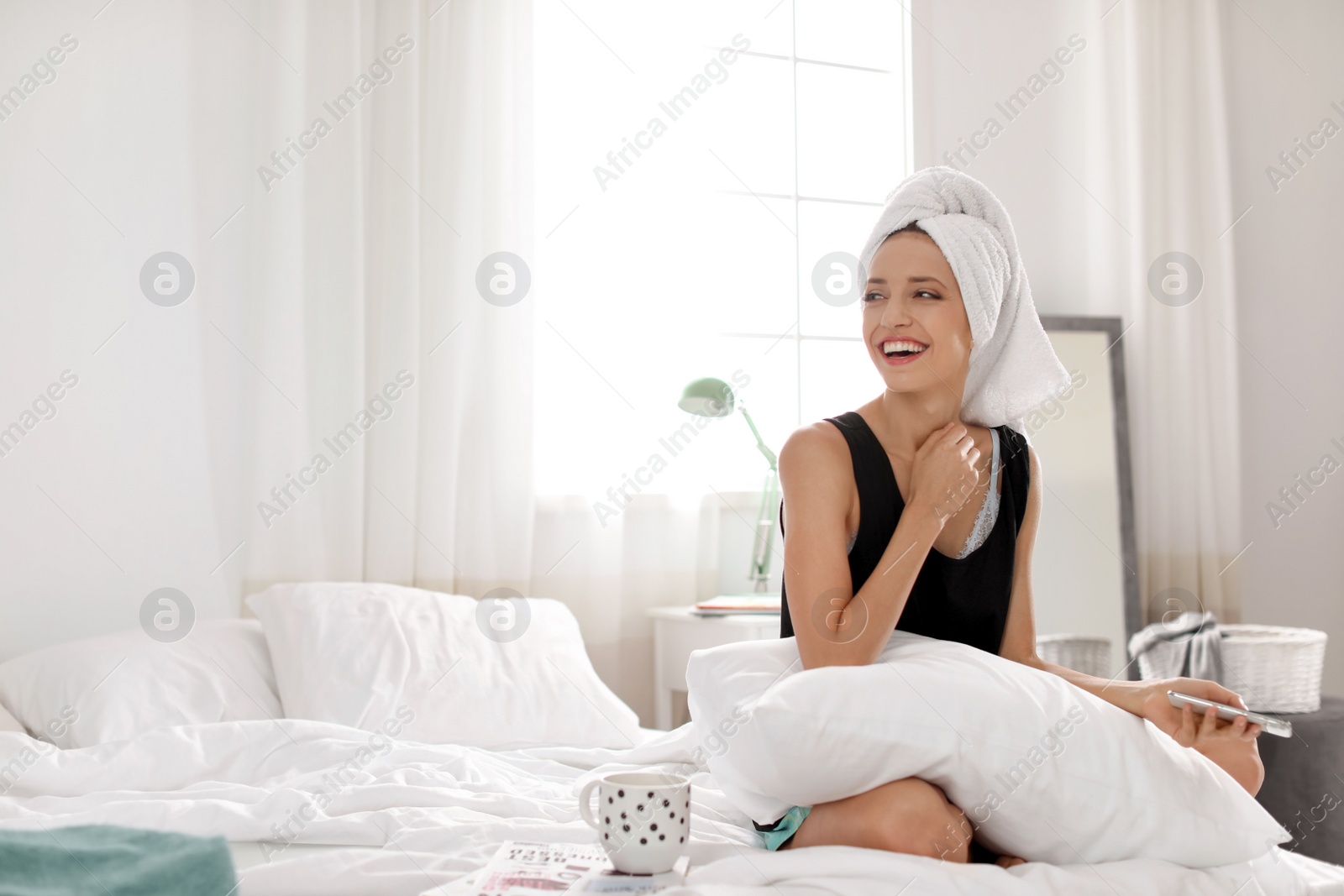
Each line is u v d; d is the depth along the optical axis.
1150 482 3.31
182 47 2.53
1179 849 1.13
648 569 2.99
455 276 2.73
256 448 2.53
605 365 2.94
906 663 1.16
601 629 2.88
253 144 2.58
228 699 1.99
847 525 1.38
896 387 1.38
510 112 2.84
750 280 3.23
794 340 3.26
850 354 3.34
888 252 1.40
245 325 2.56
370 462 2.66
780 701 1.09
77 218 2.41
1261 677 2.57
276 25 2.58
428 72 2.76
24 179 2.37
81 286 2.42
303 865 1.08
